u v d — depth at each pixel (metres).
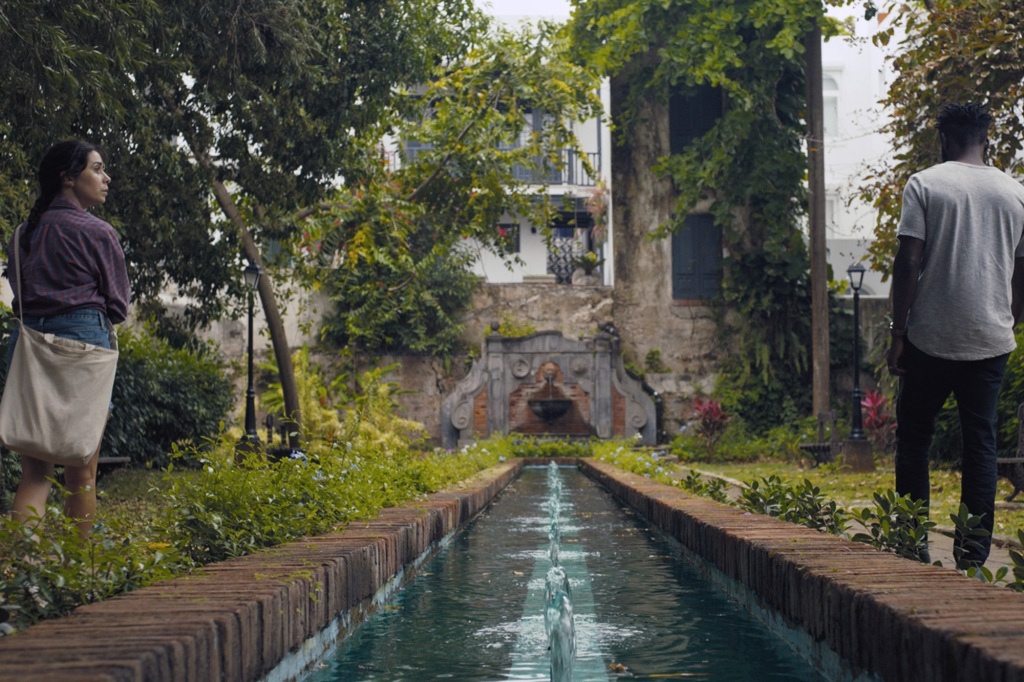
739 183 23.27
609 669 3.01
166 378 14.86
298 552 3.78
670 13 22.31
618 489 10.80
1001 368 4.08
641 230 24.47
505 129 20.14
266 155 11.62
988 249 4.09
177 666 2.04
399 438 16.83
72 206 4.13
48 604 2.71
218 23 9.44
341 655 3.30
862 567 3.08
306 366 17.38
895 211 14.11
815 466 17.19
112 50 7.65
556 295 24.31
